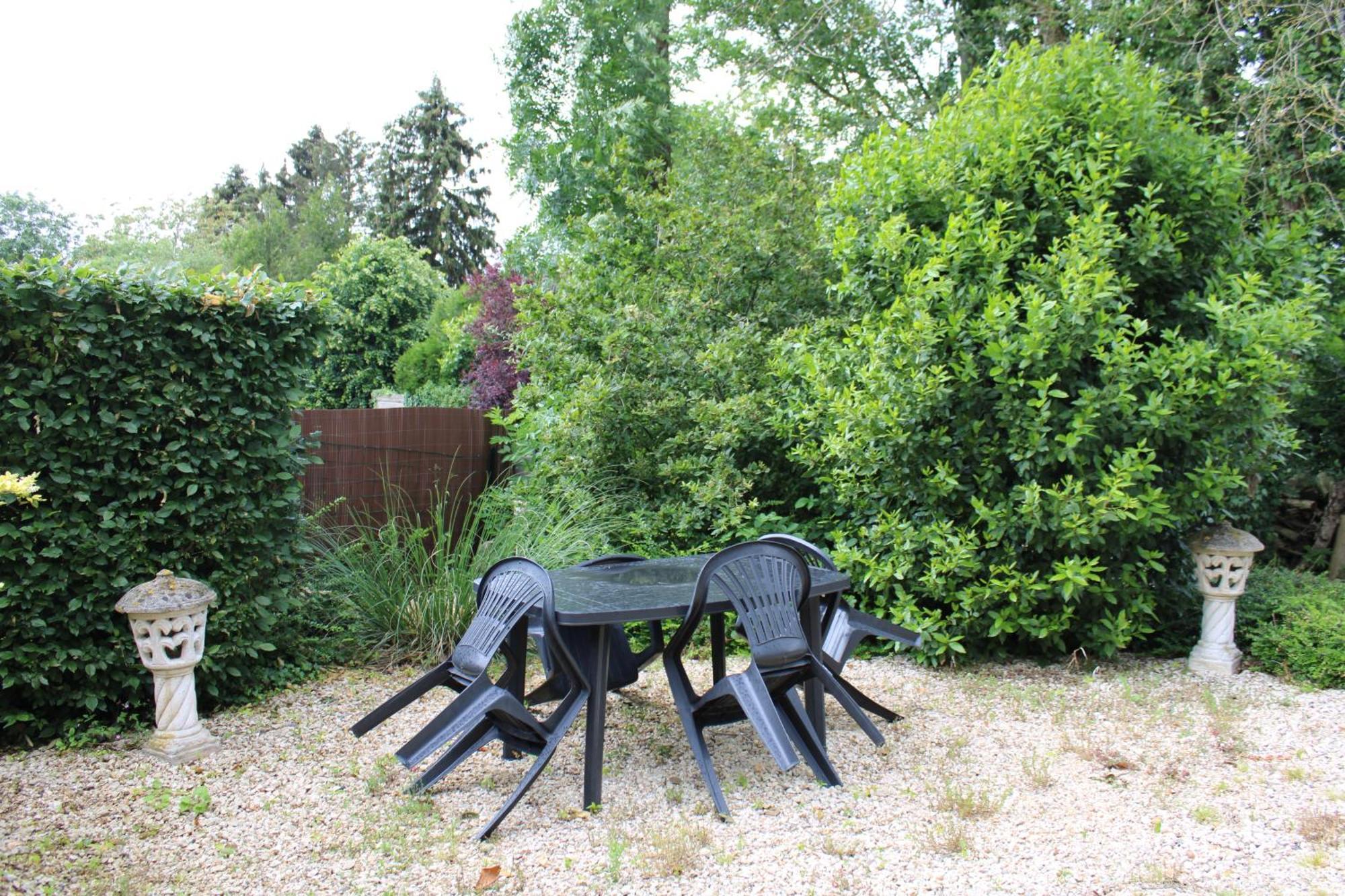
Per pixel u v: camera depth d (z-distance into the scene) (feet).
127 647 13.30
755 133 26.03
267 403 15.08
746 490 20.30
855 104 37.60
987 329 15.43
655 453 21.02
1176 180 16.52
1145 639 18.07
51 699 13.02
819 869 8.54
